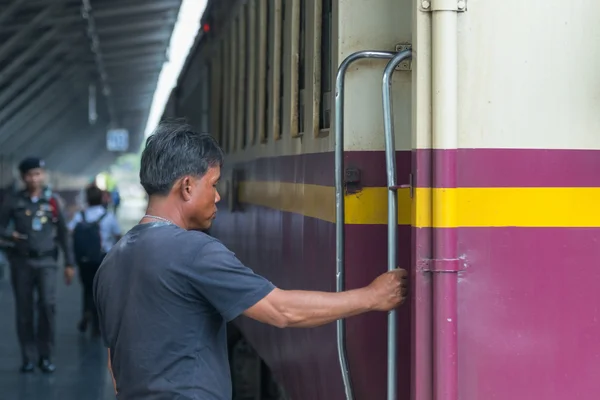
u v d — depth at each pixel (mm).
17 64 24266
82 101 43250
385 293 3615
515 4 3598
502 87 3607
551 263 3645
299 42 5406
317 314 3520
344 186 3947
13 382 10500
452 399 3529
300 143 5297
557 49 3627
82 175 76125
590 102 3650
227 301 3463
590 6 3639
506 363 3629
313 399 5020
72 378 10750
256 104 7441
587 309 3668
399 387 3885
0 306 16844
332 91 4309
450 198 3512
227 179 9508
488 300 3625
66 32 26453
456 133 3537
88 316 13914
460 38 3590
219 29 10367
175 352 3480
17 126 32719
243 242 8156
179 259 3473
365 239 3965
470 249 3617
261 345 7113
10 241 10766
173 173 3619
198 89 13148
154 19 27078
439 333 3516
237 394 9508
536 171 3633
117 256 3650
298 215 5359
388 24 3990
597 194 3664
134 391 3514
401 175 3887
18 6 19547
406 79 3873
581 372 3654
